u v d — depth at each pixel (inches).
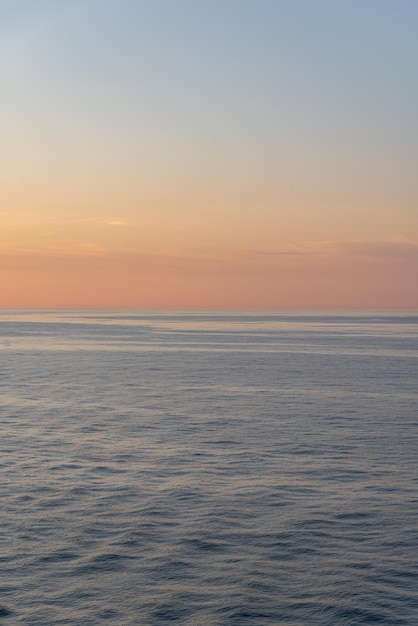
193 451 1235.9
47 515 856.3
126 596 633.6
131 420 1583.4
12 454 1203.9
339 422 1565.0
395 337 6412.4
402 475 1066.1
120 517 850.1
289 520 842.2
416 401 1959.9
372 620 589.9
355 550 745.6
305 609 609.6
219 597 631.8
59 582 661.3
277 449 1258.0
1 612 600.1
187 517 852.0
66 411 1726.1
